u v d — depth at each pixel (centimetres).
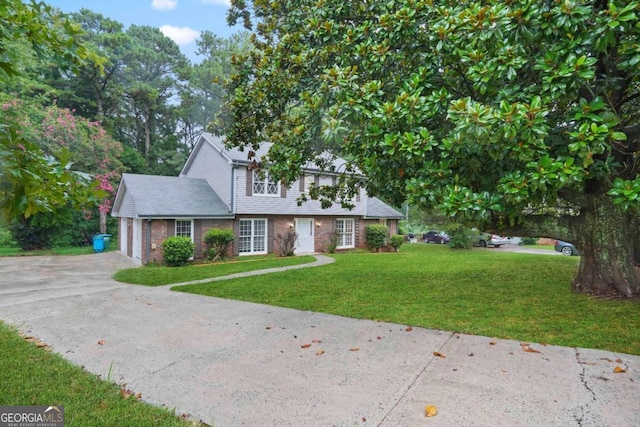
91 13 2773
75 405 290
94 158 1802
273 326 507
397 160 491
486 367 361
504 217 554
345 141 531
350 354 400
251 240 1556
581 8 367
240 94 689
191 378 342
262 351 411
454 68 496
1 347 415
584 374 342
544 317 529
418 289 755
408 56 523
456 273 976
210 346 428
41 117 1706
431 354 398
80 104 2670
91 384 327
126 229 1631
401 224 2970
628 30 368
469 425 260
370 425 262
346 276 946
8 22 182
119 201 1633
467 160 464
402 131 475
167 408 288
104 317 557
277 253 1605
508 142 388
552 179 389
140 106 3003
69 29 209
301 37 668
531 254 1681
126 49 2809
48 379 335
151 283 877
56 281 924
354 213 1886
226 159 1491
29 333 474
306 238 1750
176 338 457
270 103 679
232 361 382
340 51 602
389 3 542
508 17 391
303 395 308
